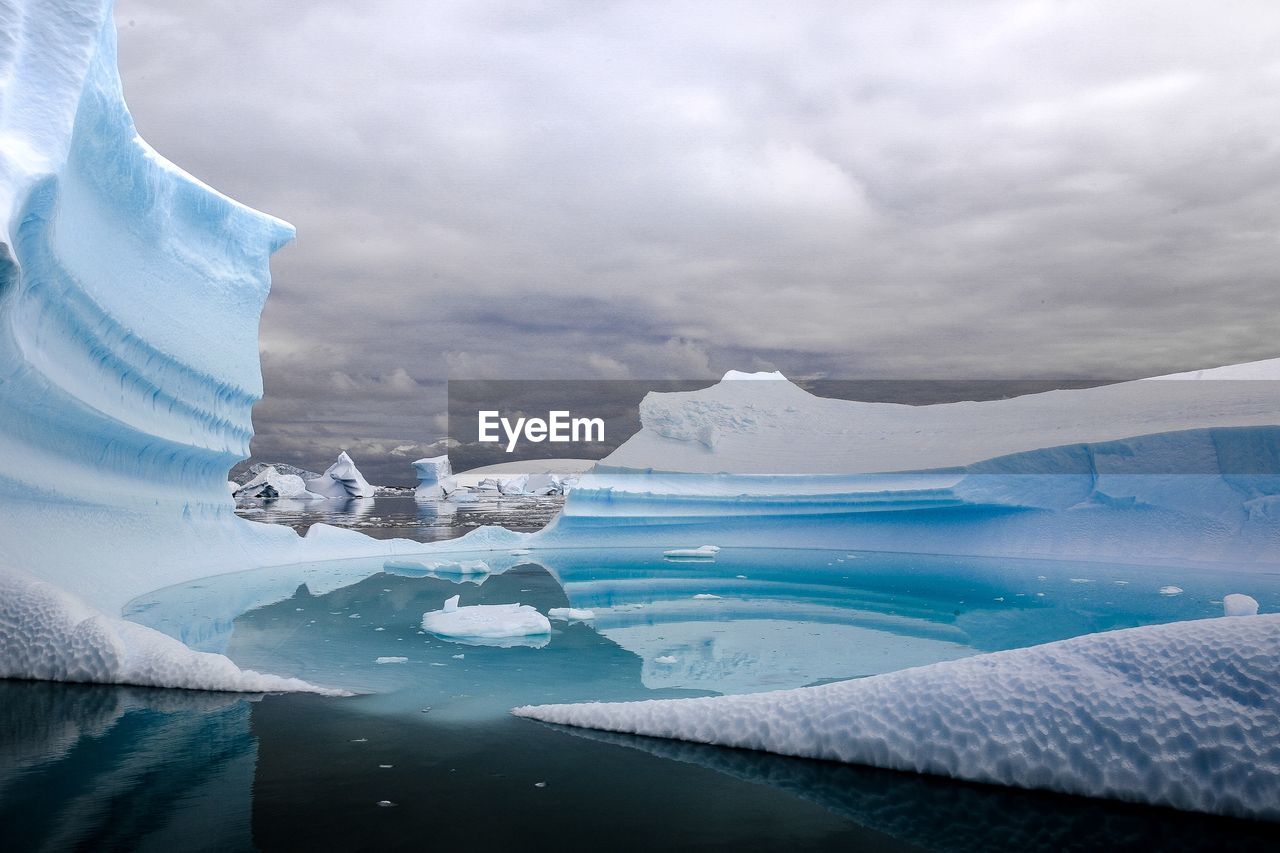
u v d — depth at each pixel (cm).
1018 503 1002
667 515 1241
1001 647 502
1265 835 207
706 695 387
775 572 900
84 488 666
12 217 370
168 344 795
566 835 215
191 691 368
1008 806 230
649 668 444
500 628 540
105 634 387
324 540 1080
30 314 542
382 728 317
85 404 639
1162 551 867
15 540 547
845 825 221
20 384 538
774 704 292
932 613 623
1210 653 237
